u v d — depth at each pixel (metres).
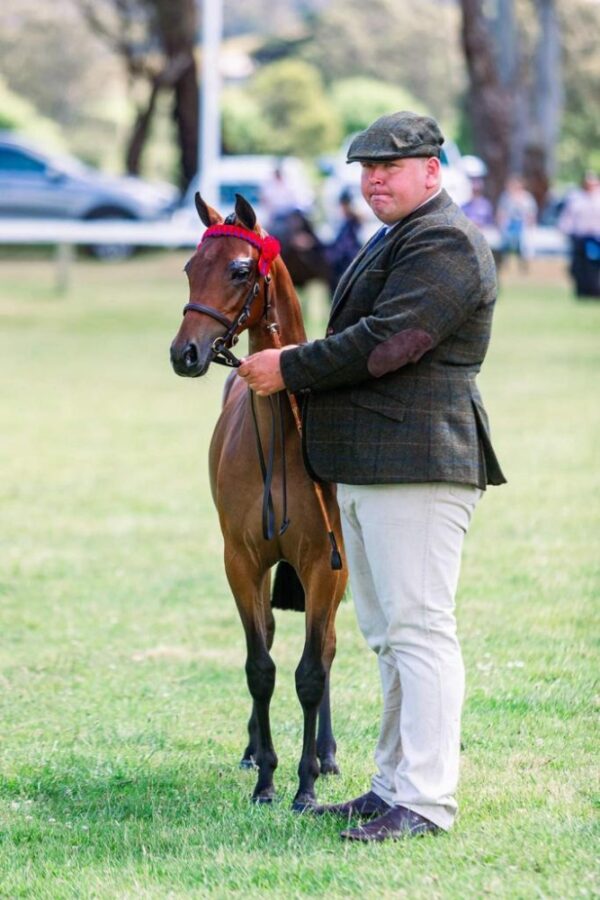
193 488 17.73
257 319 7.84
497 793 7.91
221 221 7.88
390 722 7.61
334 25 118.25
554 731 9.14
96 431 21.80
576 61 95.06
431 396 7.12
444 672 7.16
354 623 12.13
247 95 94.00
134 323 35.84
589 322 35.50
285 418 7.81
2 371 28.33
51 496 17.20
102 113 111.19
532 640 11.32
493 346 31.33
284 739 9.22
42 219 50.41
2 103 91.00
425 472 7.05
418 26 119.31
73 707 9.97
